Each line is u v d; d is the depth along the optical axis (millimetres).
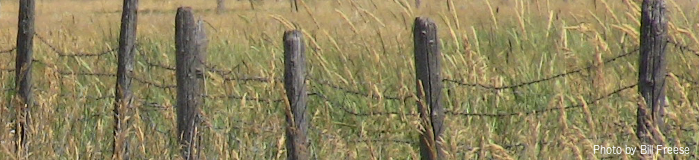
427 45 7844
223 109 9227
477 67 9227
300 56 8156
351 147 8828
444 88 9227
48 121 9273
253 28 11656
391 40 10070
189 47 8789
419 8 10445
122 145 8742
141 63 10859
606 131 8188
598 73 8414
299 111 8172
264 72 10375
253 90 9258
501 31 10477
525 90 9492
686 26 9906
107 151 9258
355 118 9391
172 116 9094
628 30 8773
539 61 9984
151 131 9016
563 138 7891
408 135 8938
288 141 8172
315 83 9867
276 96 9391
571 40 10289
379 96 8617
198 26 8820
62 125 9547
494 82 8898
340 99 9648
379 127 9133
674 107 8492
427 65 7859
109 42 12516
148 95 10211
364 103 9445
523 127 8812
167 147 8906
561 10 10594
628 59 9836
